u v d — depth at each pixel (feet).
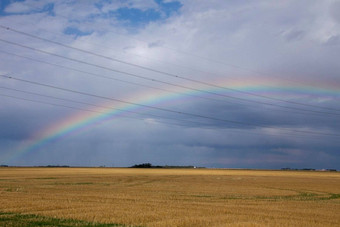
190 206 109.19
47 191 156.04
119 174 373.40
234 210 101.91
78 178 278.46
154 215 87.20
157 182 250.57
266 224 79.25
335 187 220.43
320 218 91.76
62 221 78.95
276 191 183.52
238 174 449.48
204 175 393.70
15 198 121.29
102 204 109.09
